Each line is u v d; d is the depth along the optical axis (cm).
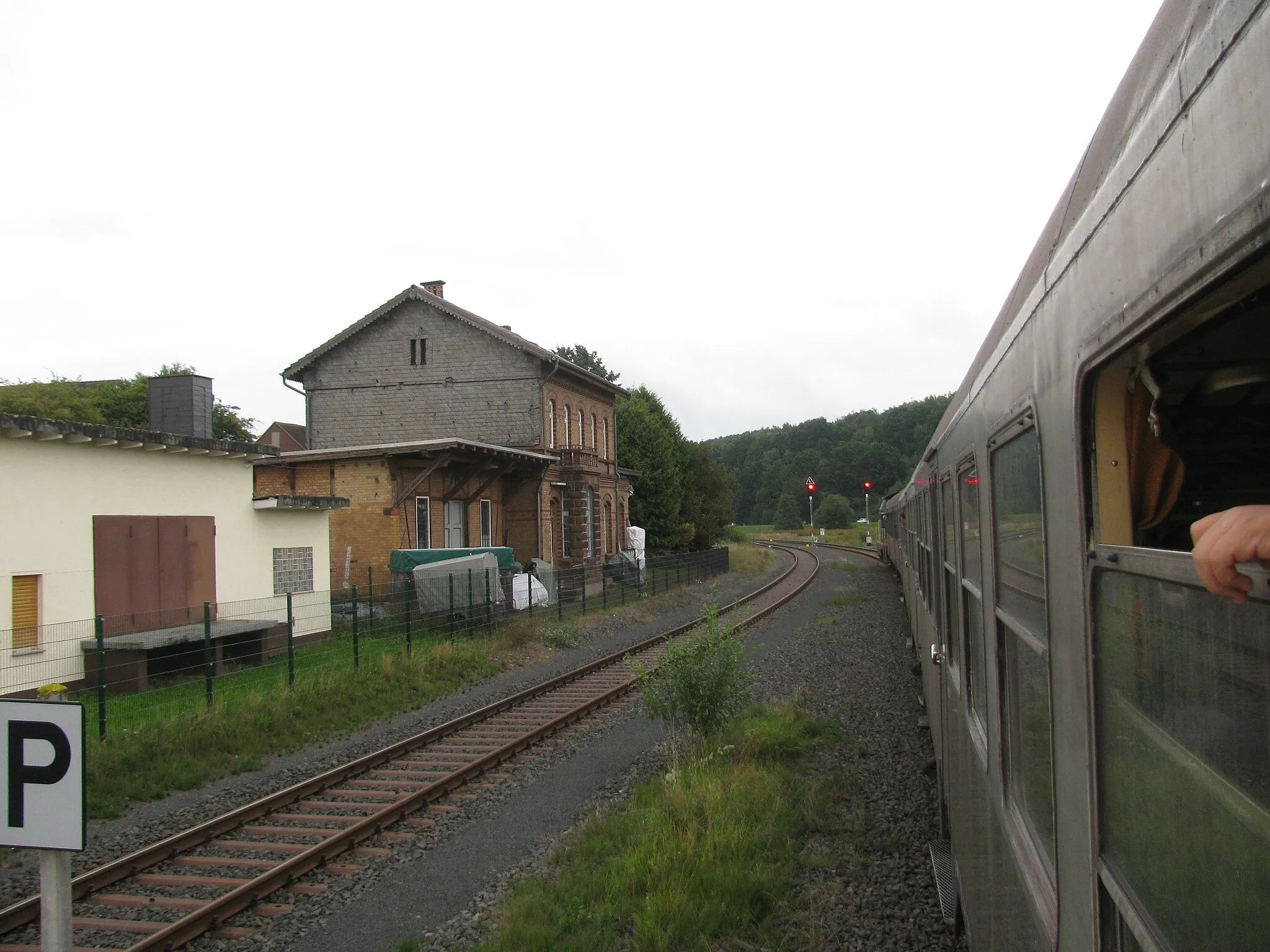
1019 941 270
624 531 3878
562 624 2122
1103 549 171
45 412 3634
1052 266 207
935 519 680
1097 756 179
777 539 7069
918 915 580
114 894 675
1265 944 113
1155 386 169
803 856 692
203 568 1588
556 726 1174
